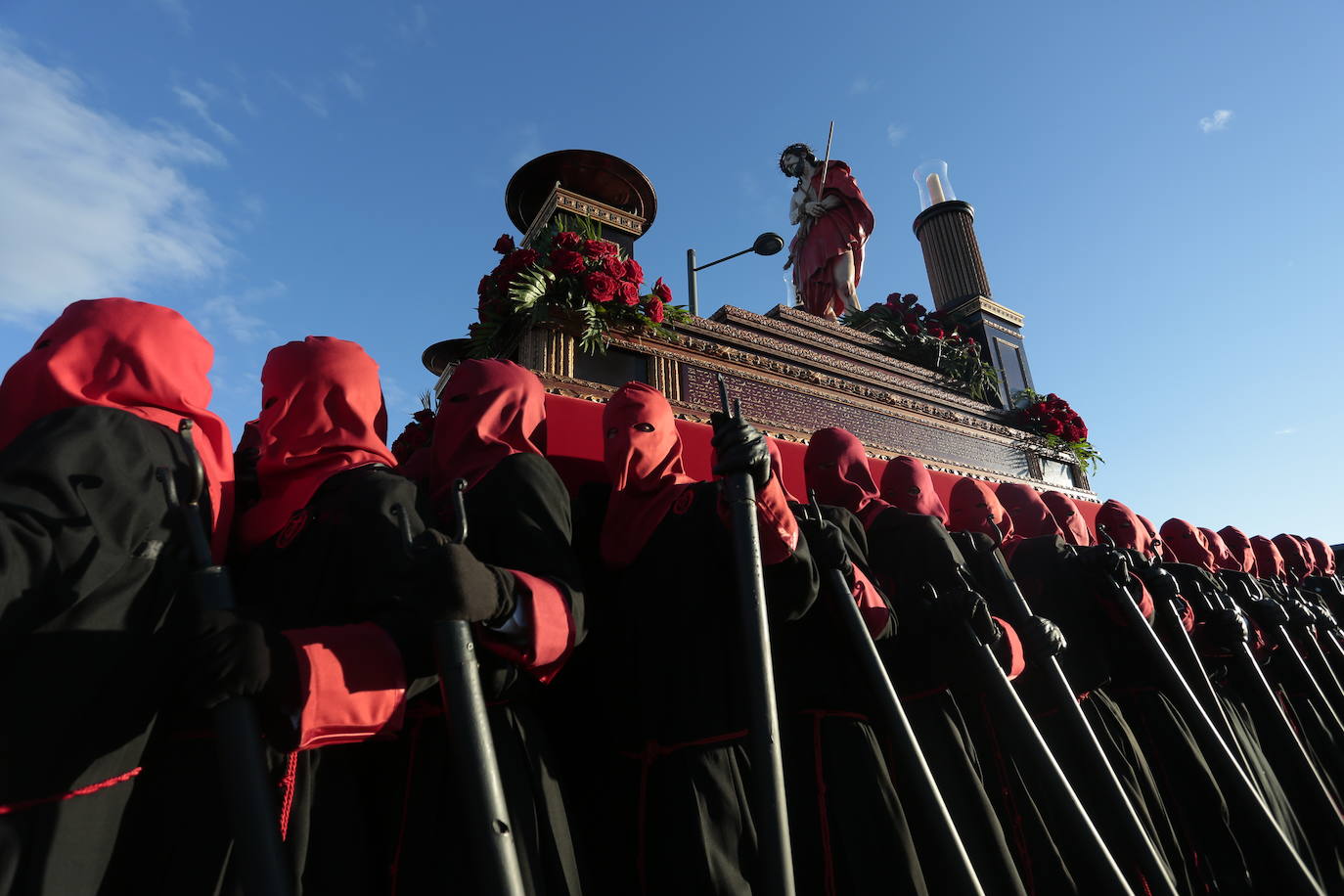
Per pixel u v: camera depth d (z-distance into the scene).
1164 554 5.68
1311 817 4.02
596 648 2.64
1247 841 3.43
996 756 3.16
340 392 2.30
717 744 2.25
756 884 2.10
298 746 1.46
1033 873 2.88
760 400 5.11
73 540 1.39
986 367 7.79
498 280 4.39
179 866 1.46
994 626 2.72
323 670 1.48
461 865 1.72
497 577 1.71
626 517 2.75
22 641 1.33
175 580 1.57
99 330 1.81
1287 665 5.09
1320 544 7.61
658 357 4.73
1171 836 3.40
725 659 2.38
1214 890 3.37
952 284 9.78
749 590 2.08
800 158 9.22
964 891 2.11
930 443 6.11
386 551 1.85
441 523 2.35
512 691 2.00
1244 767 3.79
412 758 1.90
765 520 2.32
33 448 1.44
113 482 1.49
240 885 1.45
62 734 1.32
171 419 1.81
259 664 1.34
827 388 5.56
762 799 1.86
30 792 1.26
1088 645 3.68
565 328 4.36
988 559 3.41
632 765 2.40
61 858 1.27
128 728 1.42
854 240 8.72
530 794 1.90
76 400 1.70
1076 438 7.21
